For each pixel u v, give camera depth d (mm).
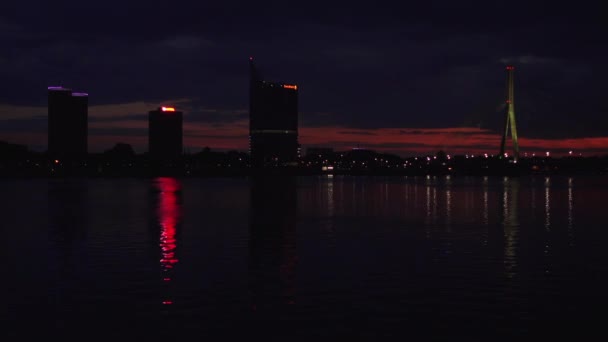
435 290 31766
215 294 30750
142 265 39031
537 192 160750
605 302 29250
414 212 85562
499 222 69750
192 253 44312
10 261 40594
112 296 30312
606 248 47406
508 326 25391
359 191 165500
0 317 26609
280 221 70250
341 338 23859
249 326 25328
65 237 53906
